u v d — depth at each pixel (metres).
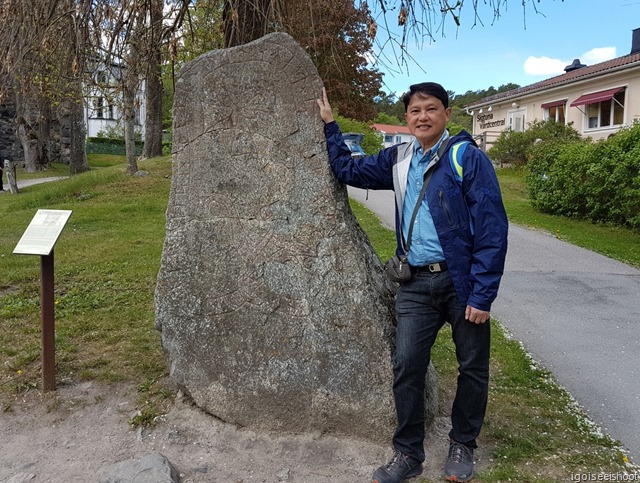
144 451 3.16
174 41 5.15
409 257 2.75
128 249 8.43
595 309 5.93
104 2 5.30
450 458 2.88
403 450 2.82
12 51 5.42
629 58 19.66
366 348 3.11
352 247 3.14
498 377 4.18
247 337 3.29
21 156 28.84
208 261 3.35
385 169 2.98
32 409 3.61
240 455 3.11
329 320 3.16
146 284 6.54
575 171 11.30
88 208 12.10
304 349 3.20
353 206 12.32
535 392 3.92
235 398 3.33
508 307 5.97
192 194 3.37
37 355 4.35
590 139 18.11
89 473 2.97
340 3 5.24
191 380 3.42
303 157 3.19
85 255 8.02
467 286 2.61
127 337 4.80
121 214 11.64
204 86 3.30
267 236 3.25
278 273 3.24
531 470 2.91
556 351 4.75
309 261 3.19
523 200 14.26
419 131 2.69
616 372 4.30
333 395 3.17
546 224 10.98
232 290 3.31
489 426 3.35
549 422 3.44
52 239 3.68
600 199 10.93
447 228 2.60
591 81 19.81
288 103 3.19
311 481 2.87
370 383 3.11
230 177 3.30
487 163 2.56
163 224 10.66
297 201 3.20
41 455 3.14
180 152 3.38
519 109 24.61
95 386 3.89
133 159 15.84
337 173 3.13
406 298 2.79
